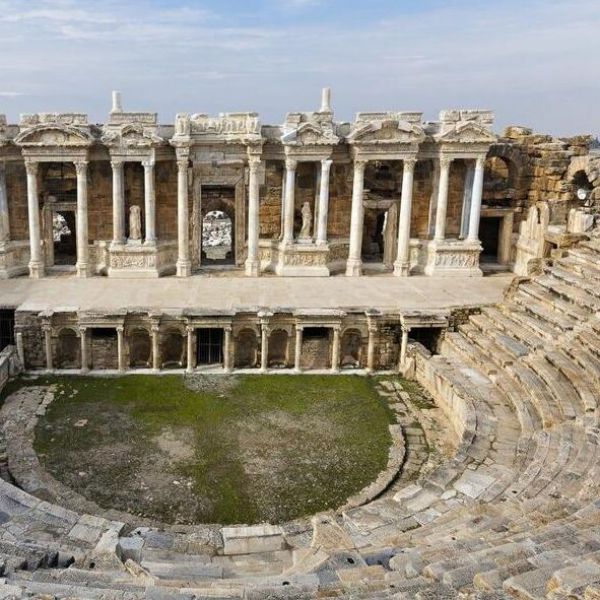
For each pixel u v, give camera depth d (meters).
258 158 43.41
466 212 46.81
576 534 14.77
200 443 27.75
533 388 28.38
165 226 46.16
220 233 70.56
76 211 44.41
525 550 14.25
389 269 47.47
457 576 13.23
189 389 33.28
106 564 16.78
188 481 24.88
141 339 35.78
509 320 35.53
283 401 32.22
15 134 41.91
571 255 40.06
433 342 37.47
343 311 35.88
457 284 43.69
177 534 20.31
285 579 14.46
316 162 45.34
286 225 44.78
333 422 30.09
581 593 11.19
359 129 42.88
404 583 13.26
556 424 25.23
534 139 47.97
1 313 36.59
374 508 21.38
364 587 13.15
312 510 23.38
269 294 39.72
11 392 32.31
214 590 13.52
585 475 20.55
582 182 47.22
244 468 25.92
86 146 41.28
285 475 25.53
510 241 48.62
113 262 43.50
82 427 28.81
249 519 22.69
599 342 29.78
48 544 18.02
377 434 29.06
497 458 24.55
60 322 34.91
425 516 20.69
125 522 22.20
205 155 44.03
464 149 44.53
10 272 42.97
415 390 34.09
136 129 41.62
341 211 47.38
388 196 48.16
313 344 36.56
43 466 25.59
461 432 28.75
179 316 34.88
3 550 16.47
